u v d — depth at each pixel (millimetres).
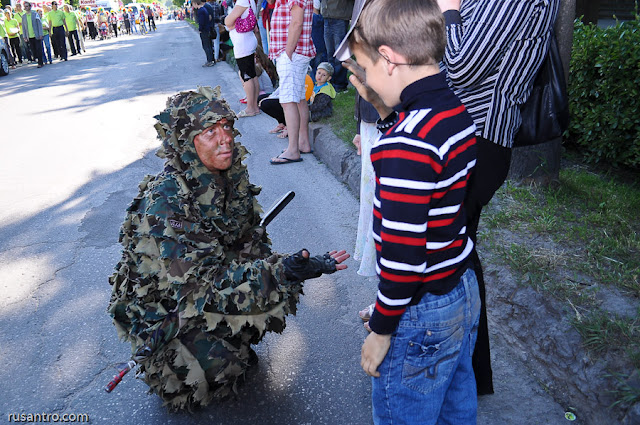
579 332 2195
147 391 2383
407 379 1438
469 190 1557
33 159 5887
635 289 2418
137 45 22750
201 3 12648
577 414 2107
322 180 4906
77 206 4543
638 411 1855
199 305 1855
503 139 1979
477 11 1887
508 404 2201
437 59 1329
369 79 1420
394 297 1305
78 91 10414
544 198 3447
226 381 2102
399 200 1237
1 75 14469
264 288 1858
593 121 3859
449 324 1423
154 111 8008
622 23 3750
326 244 3732
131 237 2061
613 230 3016
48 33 17094
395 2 1295
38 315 3029
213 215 1998
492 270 2707
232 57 12664
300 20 4906
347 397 2342
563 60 3539
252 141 6234
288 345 2703
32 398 2406
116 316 2135
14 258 3697
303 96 5406
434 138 1249
